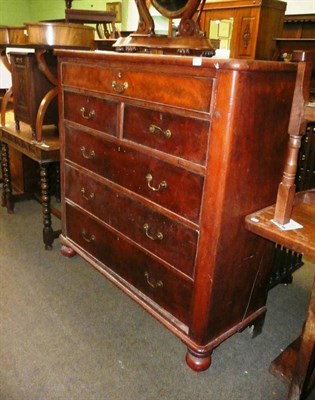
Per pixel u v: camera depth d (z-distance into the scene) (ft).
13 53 6.62
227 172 3.53
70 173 5.94
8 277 6.21
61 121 5.77
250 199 3.94
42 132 7.09
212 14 7.69
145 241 4.71
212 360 4.68
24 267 6.52
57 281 6.16
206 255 3.90
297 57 3.16
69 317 5.32
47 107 6.40
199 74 3.43
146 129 4.21
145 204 4.53
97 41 7.27
